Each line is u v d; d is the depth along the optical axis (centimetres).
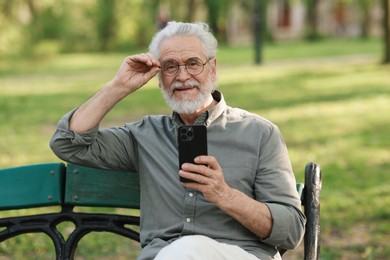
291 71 2733
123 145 425
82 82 2505
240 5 5619
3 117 1625
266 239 393
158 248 403
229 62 3341
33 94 2144
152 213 414
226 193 378
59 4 4653
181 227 405
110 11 4841
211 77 420
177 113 423
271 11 6394
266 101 1856
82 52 4797
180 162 375
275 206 392
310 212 411
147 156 420
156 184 413
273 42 5675
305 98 1919
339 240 736
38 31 4128
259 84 2280
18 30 3631
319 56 3603
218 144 412
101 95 407
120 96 408
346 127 1455
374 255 689
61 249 431
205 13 5466
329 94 2005
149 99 1942
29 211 821
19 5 3988
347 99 1891
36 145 1248
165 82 415
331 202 870
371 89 2105
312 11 6012
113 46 4894
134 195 435
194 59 410
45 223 435
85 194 437
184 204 404
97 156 419
